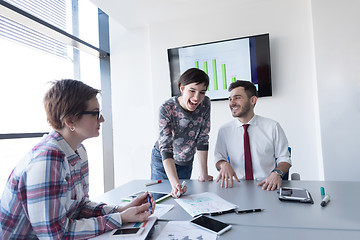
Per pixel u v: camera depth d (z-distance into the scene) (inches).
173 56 110.8
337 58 92.1
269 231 30.2
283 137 65.0
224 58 105.0
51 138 31.9
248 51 102.1
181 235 30.0
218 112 108.0
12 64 83.0
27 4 88.7
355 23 90.3
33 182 27.1
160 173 70.2
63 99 30.8
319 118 94.0
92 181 125.9
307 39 98.3
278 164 59.8
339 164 92.4
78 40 103.1
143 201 39.3
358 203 38.5
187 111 60.0
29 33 90.4
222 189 50.7
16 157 83.5
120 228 32.1
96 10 125.3
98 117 33.9
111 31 123.4
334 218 33.1
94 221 31.3
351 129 91.2
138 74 120.0
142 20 113.0
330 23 92.6
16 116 83.4
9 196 28.7
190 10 105.9
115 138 122.3
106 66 124.0
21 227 29.5
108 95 123.7
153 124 117.3
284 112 101.0
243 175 67.1
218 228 31.0
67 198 32.0
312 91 98.3
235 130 68.4
